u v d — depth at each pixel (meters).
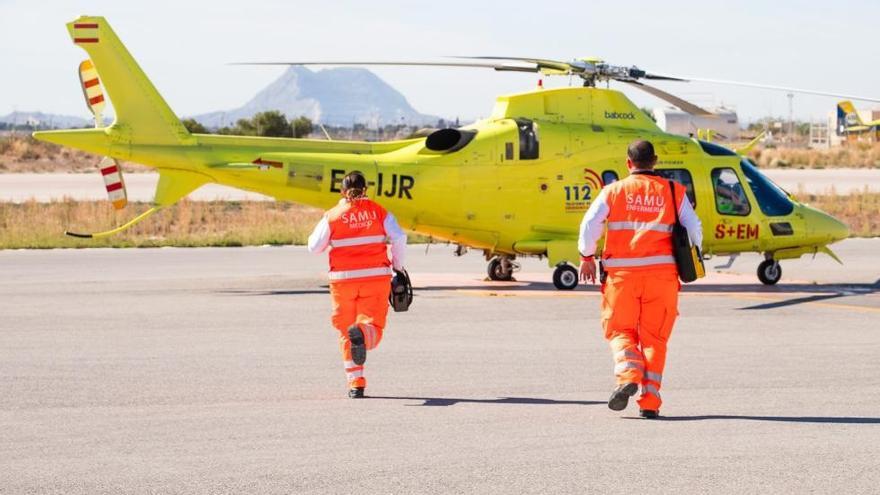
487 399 12.16
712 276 26.28
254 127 120.38
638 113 23.98
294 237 35.88
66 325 17.94
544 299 21.52
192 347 15.81
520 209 22.91
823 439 10.11
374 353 15.30
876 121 137.88
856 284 24.55
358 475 8.90
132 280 24.84
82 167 87.06
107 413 11.41
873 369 14.04
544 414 11.31
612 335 11.20
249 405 11.82
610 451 9.65
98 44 21.75
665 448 9.76
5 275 25.88
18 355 15.09
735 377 13.48
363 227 12.45
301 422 10.92
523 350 15.59
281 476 8.88
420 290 23.08
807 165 84.62
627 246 11.18
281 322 18.41
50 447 9.89
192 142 22.03
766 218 23.83
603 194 11.36
